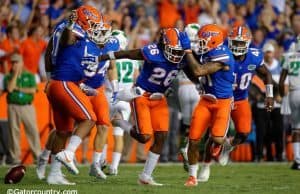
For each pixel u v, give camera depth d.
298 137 31.98
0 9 39.66
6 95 34.03
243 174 29.14
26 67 36.59
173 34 23.20
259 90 36.62
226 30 43.28
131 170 30.67
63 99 22.25
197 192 22.00
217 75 24.20
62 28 22.70
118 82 28.55
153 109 23.83
